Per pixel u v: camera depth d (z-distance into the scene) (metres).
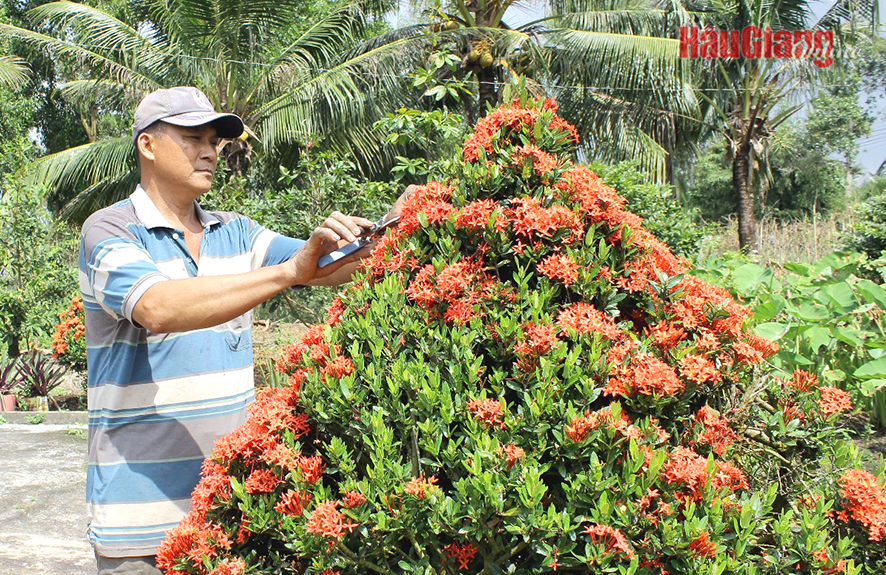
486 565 1.53
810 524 1.68
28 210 10.03
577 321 1.68
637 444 1.53
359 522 1.52
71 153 13.08
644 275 1.84
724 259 8.56
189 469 2.02
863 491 1.81
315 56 13.40
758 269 5.79
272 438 1.68
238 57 12.75
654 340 1.75
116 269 1.82
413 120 5.88
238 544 1.69
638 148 14.57
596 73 13.52
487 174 1.84
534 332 1.61
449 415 1.56
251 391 2.23
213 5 11.91
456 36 12.21
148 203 2.10
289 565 1.67
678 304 1.83
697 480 1.55
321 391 1.68
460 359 1.66
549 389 1.56
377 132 12.61
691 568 1.45
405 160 5.83
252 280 1.79
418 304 1.78
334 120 12.50
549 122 1.94
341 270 2.14
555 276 1.72
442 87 5.93
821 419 1.97
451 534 1.52
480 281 1.78
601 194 1.85
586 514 1.51
